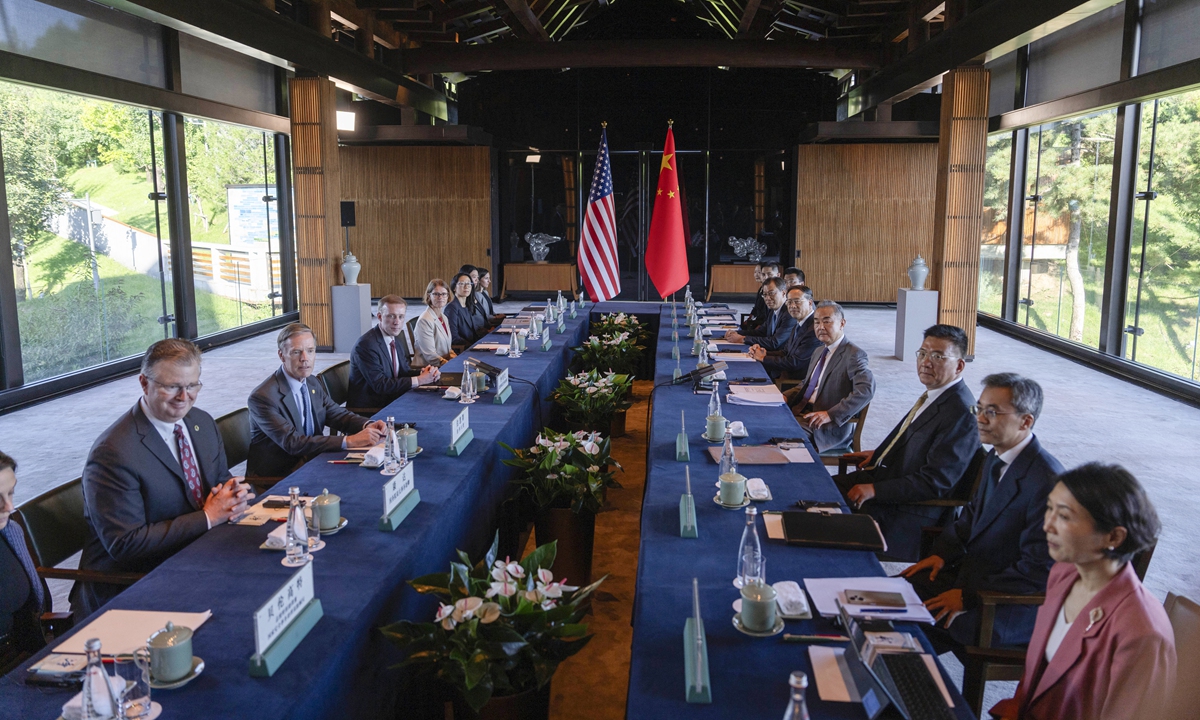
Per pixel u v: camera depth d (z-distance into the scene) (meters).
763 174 15.81
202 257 10.99
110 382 9.01
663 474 3.55
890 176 15.38
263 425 4.07
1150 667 1.80
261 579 2.50
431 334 6.97
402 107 14.53
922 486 3.59
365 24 11.95
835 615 2.27
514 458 4.31
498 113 16.09
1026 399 2.85
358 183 16.39
